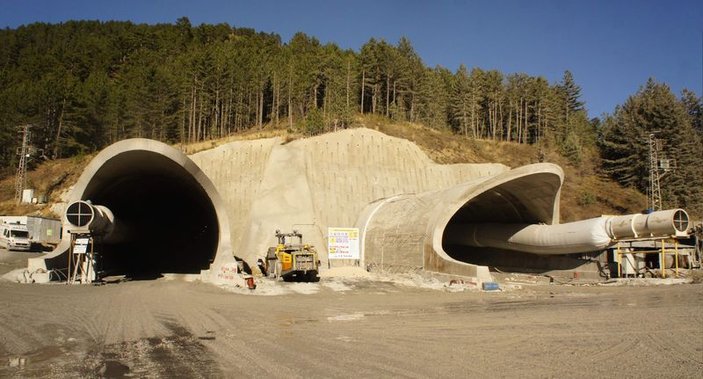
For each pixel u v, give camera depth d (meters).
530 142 93.38
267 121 86.94
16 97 75.62
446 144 71.31
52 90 75.00
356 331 12.32
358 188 49.22
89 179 25.95
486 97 95.81
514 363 9.03
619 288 26.42
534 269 36.47
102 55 117.50
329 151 51.19
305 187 47.12
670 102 68.62
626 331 12.49
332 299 20.06
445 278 27.48
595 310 16.77
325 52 86.81
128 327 12.49
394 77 90.44
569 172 71.88
